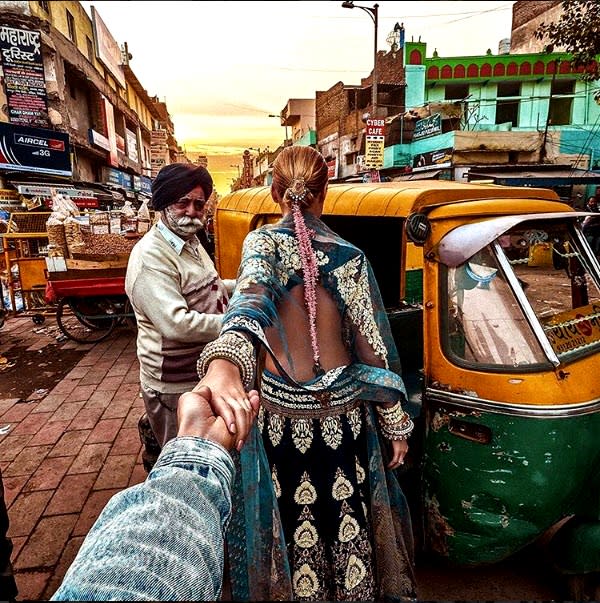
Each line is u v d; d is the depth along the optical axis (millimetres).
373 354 1557
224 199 4512
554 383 1776
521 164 17469
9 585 1439
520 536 1846
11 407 4688
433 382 2004
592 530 1944
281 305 1470
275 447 1519
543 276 2074
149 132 33375
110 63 21922
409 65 22844
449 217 2041
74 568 511
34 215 8258
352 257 1544
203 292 2314
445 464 1972
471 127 19969
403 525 1777
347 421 1561
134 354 6352
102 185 17984
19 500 3170
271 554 1502
